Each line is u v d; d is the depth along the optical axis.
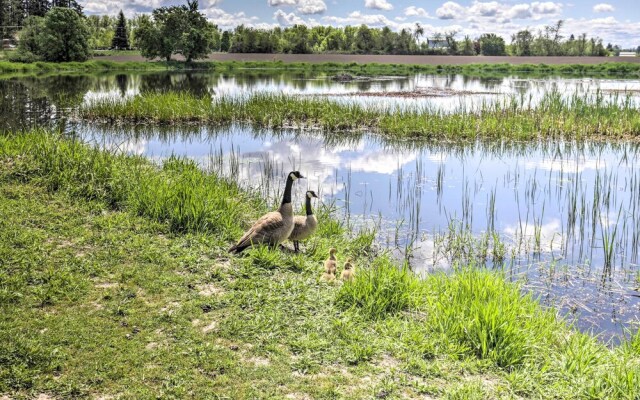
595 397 6.24
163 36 91.00
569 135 27.03
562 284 10.95
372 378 6.52
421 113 30.70
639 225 13.20
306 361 6.74
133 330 7.30
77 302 7.96
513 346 7.09
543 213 15.52
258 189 16.33
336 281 9.38
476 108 35.09
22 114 31.73
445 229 14.18
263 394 6.07
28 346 6.64
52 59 85.25
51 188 12.58
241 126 30.36
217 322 7.62
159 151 23.11
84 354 6.68
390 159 22.50
